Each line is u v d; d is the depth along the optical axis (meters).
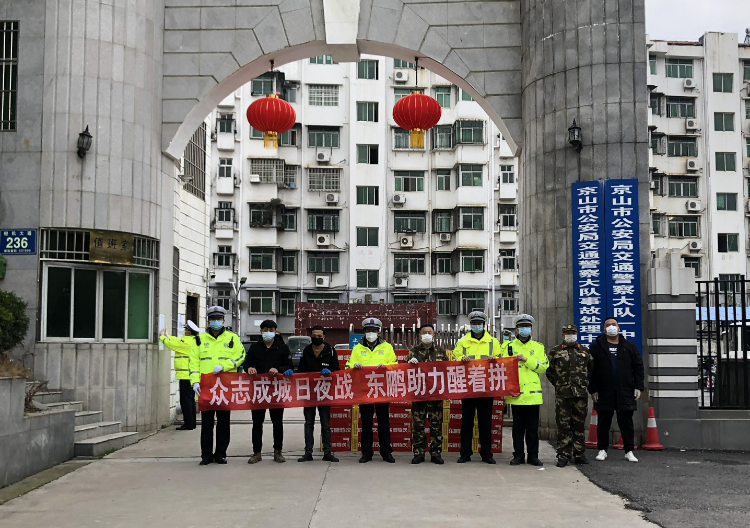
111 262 11.65
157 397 12.55
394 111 12.97
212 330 9.55
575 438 9.28
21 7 11.78
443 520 6.20
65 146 11.52
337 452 10.28
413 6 13.02
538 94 12.26
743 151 38.34
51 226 11.40
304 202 39.28
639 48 11.64
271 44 12.86
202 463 9.19
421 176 39.75
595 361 9.62
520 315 9.38
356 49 13.01
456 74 13.01
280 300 38.97
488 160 38.88
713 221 38.06
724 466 9.11
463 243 38.50
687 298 10.98
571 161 11.76
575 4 11.94
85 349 11.44
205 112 13.29
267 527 5.99
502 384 9.21
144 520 6.25
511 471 8.71
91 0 11.80
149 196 12.26
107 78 11.79
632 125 11.54
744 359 10.95
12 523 6.21
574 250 11.53
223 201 38.44
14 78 11.73
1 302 9.36
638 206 11.28
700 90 38.56
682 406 10.80
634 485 7.81
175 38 12.91
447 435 10.34
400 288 39.09
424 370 9.37
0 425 7.66
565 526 6.02
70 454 9.63
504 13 13.03
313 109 39.59
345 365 10.26
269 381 9.40
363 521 6.17
